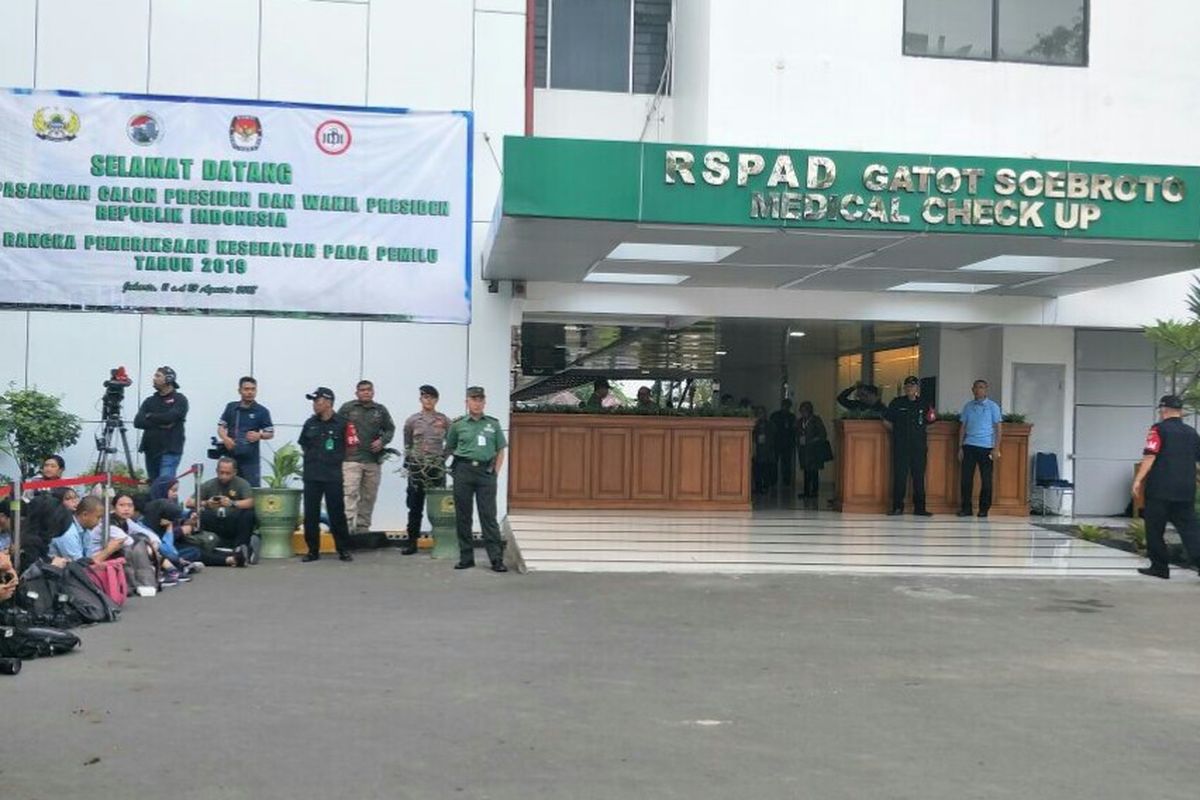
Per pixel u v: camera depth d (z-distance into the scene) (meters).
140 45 14.27
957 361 18.03
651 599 10.42
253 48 14.43
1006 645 8.83
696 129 15.86
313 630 8.92
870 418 17.23
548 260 13.41
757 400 27.33
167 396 13.48
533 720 6.48
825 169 11.64
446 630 8.98
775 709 6.83
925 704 7.02
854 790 5.41
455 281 14.43
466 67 14.73
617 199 11.31
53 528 9.88
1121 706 7.07
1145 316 16.56
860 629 9.30
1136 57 16.53
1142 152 16.50
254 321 14.43
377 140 14.25
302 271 14.17
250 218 14.06
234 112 14.02
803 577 11.72
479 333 14.86
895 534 14.79
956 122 16.09
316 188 14.16
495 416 14.86
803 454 20.23
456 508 12.14
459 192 14.40
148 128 13.90
